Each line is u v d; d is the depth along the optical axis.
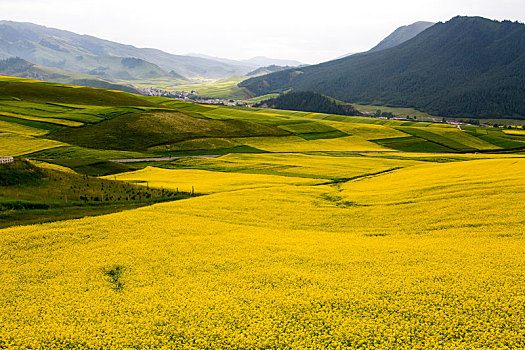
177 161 90.00
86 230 32.25
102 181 56.62
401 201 43.62
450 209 37.50
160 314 19.22
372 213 39.78
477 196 40.84
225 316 18.94
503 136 173.88
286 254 27.11
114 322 18.59
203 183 62.06
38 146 95.31
